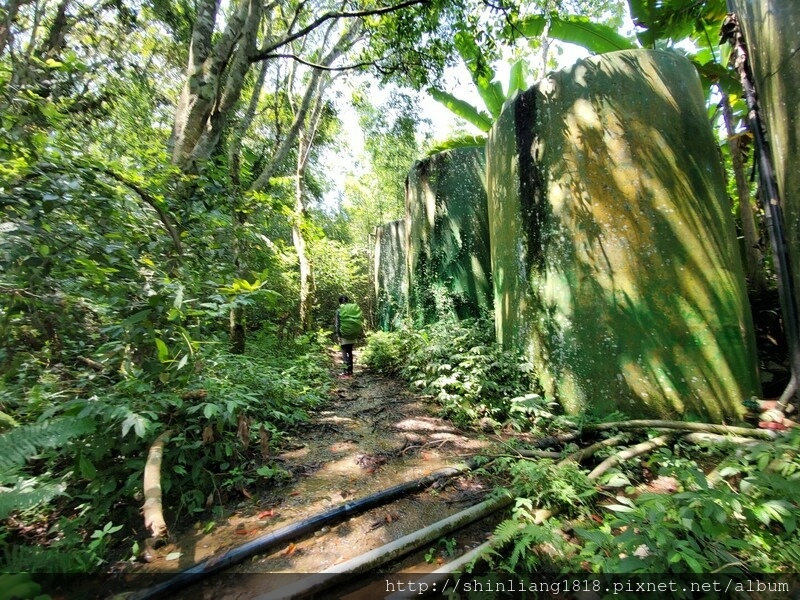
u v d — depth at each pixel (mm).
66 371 3137
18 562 1928
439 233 8141
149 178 3898
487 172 6336
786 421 3426
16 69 5441
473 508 2629
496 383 4809
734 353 3857
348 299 7910
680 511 1992
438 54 6414
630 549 1855
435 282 8125
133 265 3180
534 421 4262
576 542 2338
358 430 4473
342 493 3064
